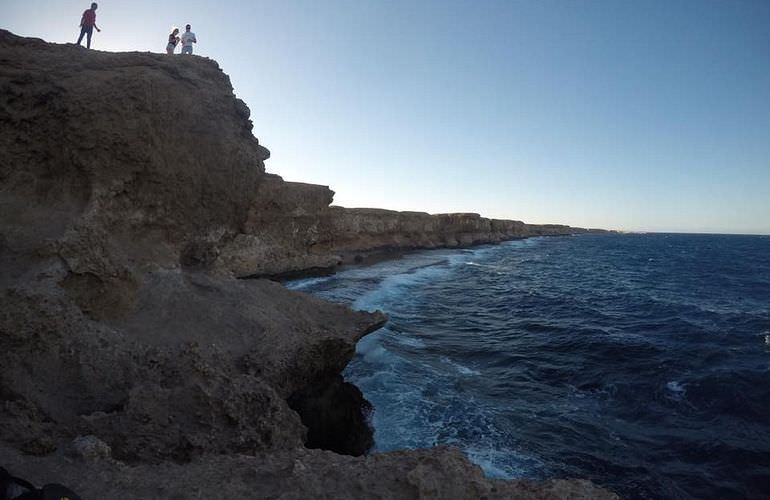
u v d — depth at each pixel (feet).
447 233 225.35
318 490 12.37
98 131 30.37
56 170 29.86
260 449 17.60
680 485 22.07
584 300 77.05
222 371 23.24
